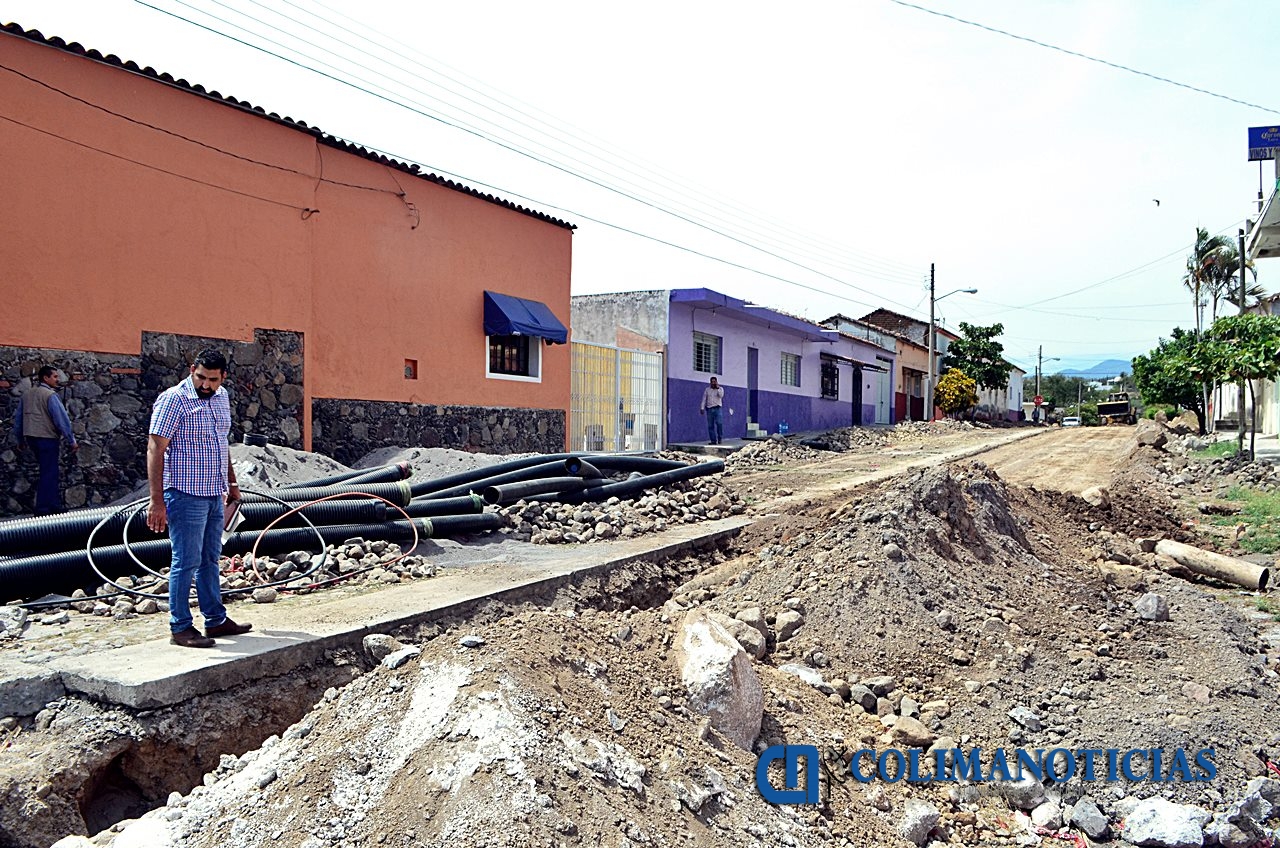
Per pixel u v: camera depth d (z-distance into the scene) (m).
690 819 3.51
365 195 12.01
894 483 8.92
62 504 8.59
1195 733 4.90
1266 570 8.20
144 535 6.57
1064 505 11.17
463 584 6.42
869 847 4.00
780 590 6.85
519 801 3.08
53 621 5.35
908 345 41.97
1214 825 4.18
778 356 26.64
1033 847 4.23
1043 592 7.26
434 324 13.23
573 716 3.71
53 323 8.55
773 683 5.22
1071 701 5.43
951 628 6.18
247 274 10.36
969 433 32.06
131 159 9.18
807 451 20.81
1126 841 4.21
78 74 8.71
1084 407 75.75
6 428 8.22
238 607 5.70
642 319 20.69
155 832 3.34
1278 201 17.12
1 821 3.56
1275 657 6.37
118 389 9.09
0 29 8.07
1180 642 6.42
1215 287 41.03
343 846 3.06
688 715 4.33
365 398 12.02
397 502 8.10
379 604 5.68
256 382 10.48
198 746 4.17
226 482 4.89
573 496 10.31
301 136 11.02
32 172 8.38
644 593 7.57
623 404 18.69
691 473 12.19
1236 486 14.27
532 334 14.48
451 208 13.54
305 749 3.63
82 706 4.11
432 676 3.79
